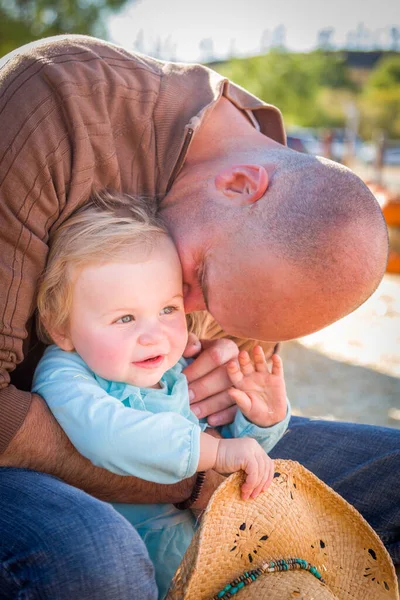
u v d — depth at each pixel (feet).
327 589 4.54
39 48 5.03
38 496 4.26
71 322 5.03
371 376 14.19
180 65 5.74
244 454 4.75
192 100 5.57
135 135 5.28
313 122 93.66
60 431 4.81
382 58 116.88
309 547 4.99
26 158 4.66
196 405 5.69
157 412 5.26
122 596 3.96
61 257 4.88
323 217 4.71
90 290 4.92
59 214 4.93
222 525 4.54
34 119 4.73
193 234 5.16
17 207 4.67
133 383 5.07
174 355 5.20
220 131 5.64
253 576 4.48
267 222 4.83
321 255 4.67
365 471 5.95
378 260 4.80
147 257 4.99
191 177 5.40
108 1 28.91
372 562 5.08
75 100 4.83
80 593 3.86
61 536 3.96
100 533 4.02
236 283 4.92
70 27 28.55
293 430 6.35
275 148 5.51
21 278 4.70
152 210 5.31
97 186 5.13
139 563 4.08
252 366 5.56
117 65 5.24
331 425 6.37
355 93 105.29
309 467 6.13
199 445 4.69
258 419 5.52
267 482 4.78
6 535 4.02
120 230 4.96
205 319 6.07
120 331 4.97
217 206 5.12
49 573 3.84
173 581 4.30
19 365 5.48
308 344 16.55
